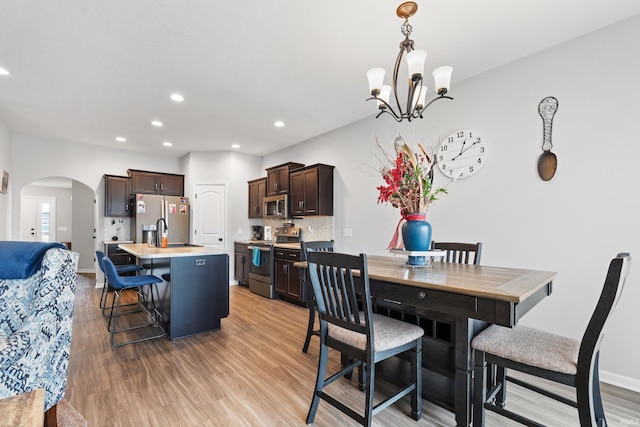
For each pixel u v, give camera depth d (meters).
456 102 3.09
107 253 5.16
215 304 3.23
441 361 1.85
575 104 2.36
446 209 3.13
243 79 2.97
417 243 1.95
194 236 5.84
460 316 1.37
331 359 2.52
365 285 1.46
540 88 2.53
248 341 2.92
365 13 2.03
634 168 2.11
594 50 2.27
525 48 2.48
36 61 2.62
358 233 4.12
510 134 2.70
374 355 1.49
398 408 1.86
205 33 2.25
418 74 1.73
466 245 2.36
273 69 2.78
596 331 1.20
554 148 2.46
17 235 4.66
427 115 3.34
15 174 4.66
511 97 2.69
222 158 5.92
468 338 1.50
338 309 1.62
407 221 2.00
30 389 1.08
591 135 2.29
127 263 5.27
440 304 1.44
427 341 1.93
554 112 2.46
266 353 2.64
